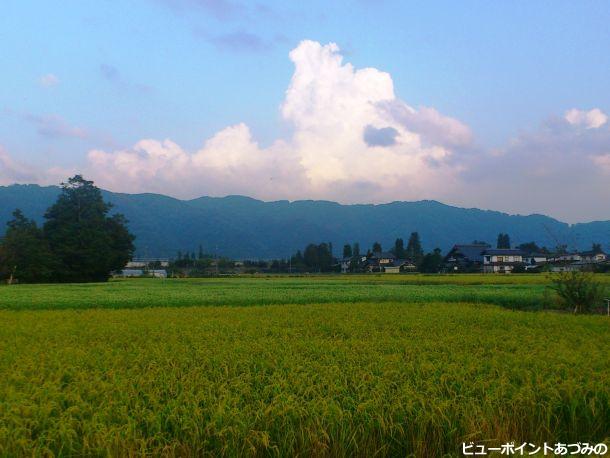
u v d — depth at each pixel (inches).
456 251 5068.9
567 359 472.4
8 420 316.2
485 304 1304.1
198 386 388.2
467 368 434.0
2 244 2928.2
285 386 378.3
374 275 3937.0
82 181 3324.3
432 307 1166.3
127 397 356.8
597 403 356.8
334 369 429.1
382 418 323.9
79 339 660.1
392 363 455.5
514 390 370.6
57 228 3208.7
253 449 296.5
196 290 1860.2
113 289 1975.9
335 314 987.3
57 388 377.7
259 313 1025.5
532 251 5502.0
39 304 1267.2
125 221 3516.2
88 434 301.7
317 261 5664.4
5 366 471.5
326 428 318.7
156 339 653.9
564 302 1206.9
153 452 293.9
